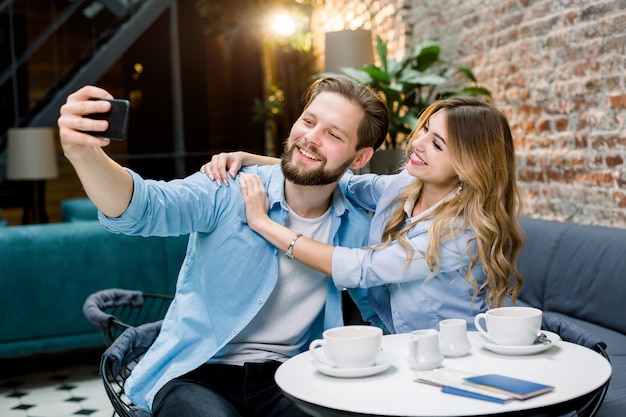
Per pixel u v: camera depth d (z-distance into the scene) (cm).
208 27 901
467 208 215
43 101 980
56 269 459
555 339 192
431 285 217
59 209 1095
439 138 217
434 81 495
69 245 462
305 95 228
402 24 633
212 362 216
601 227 385
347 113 213
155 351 218
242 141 1098
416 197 230
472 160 213
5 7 998
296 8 801
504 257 218
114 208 190
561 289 389
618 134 404
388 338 202
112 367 220
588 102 426
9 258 449
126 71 1160
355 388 161
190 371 212
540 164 473
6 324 450
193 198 211
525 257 422
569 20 437
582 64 429
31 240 454
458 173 216
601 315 360
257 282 214
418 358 172
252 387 210
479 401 150
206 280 217
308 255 210
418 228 220
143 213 197
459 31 566
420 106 523
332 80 219
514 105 499
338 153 213
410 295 219
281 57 909
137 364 225
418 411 146
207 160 1153
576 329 216
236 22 901
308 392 159
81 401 421
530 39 476
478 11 536
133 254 477
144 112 1158
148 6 942
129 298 314
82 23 1134
